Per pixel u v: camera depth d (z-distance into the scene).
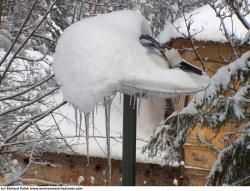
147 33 3.53
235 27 12.36
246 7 8.37
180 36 11.96
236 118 6.80
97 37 2.90
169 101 15.02
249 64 6.70
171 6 12.36
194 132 12.70
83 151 13.06
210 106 6.86
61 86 2.90
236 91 6.97
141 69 2.88
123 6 8.38
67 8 7.64
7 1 7.89
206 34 12.26
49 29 7.70
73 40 2.93
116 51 2.87
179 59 3.22
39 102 7.96
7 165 8.67
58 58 2.96
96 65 2.79
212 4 8.45
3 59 5.90
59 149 8.25
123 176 3.06
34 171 13.30
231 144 6.81
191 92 2.99
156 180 13.36
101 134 12.92
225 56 12.49
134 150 3.06
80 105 2.80
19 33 5.80
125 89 2.96
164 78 2.91
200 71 3.28
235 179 6.77
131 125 3.05
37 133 8.14
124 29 3.16
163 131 7.27
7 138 5.96
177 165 13.01
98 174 13.65
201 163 12.86
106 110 3.57
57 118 12.77
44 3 7.74
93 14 7.60
